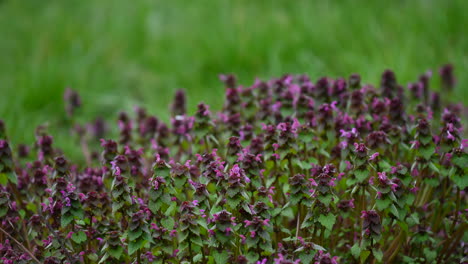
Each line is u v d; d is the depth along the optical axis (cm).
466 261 96
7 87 168
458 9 181
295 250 92
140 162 101
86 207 96
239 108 109
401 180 94
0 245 96
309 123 103
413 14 185
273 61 174
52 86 166
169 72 183
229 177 92
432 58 165
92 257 95
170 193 93
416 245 100
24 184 103
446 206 102
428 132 97
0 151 98
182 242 93
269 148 98
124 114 122
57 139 141
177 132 111
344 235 101
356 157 94
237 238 93
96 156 118
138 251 93
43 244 96
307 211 96
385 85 109
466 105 143
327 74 165
